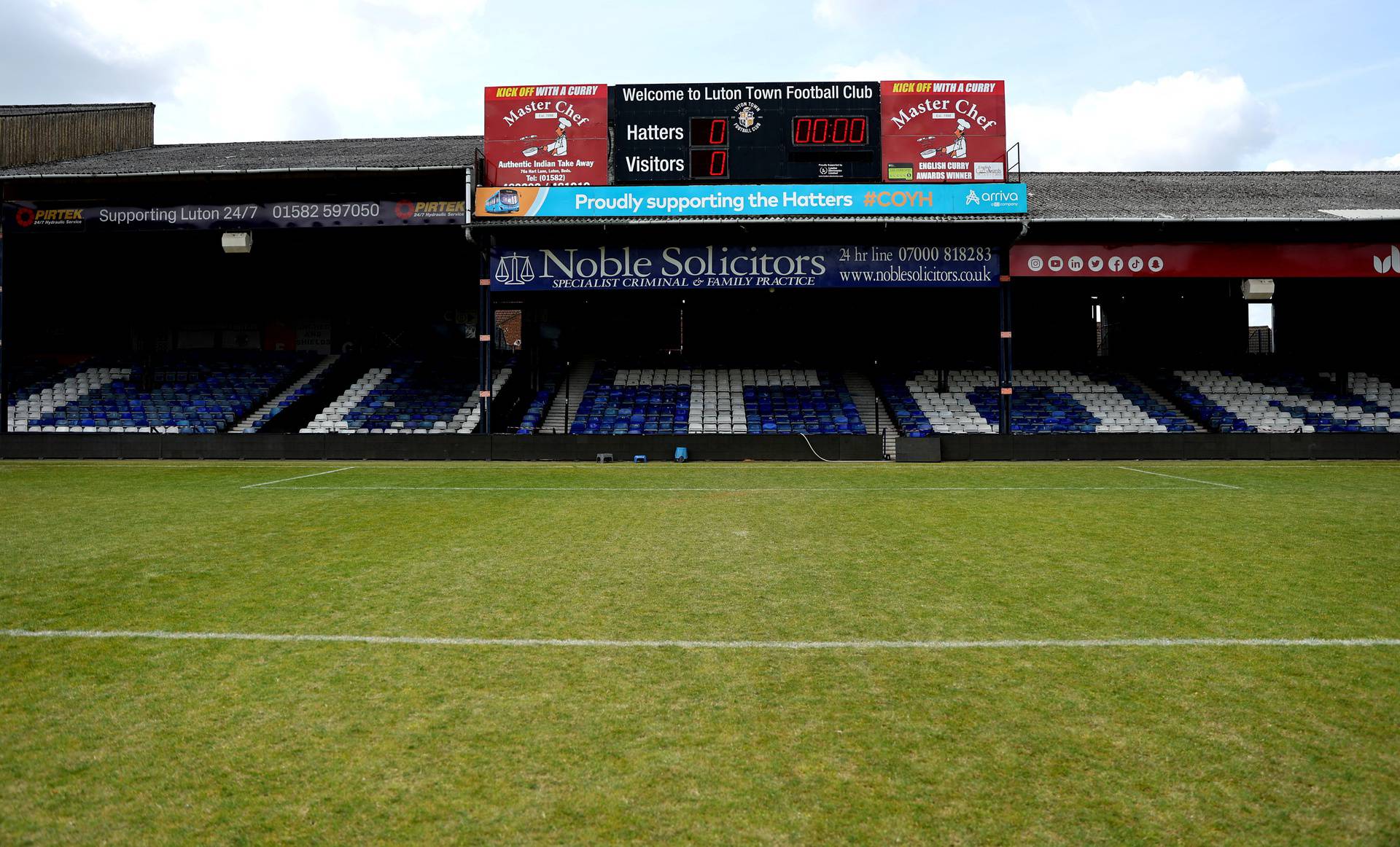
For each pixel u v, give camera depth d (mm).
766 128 25719
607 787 4090
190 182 25203
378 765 4324
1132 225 25594
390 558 9812
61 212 25500
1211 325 34781
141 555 9922
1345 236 25547
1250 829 3701
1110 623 6977
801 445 25938
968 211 24953
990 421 29703
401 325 35312
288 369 33094
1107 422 29719
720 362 34500
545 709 5078
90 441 25828
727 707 5117
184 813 3855
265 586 8328
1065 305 34969
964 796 3998
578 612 7355
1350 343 33500
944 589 8242
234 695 5301
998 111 25609
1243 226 25594
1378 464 23484
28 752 4484
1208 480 18969
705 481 19234
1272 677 5633
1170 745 4559
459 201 25312
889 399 31312
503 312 38562
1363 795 3996
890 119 25625
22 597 7848
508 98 25578
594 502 15250
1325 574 8953
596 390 32000
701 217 24922
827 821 3773
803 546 10680
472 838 3635
